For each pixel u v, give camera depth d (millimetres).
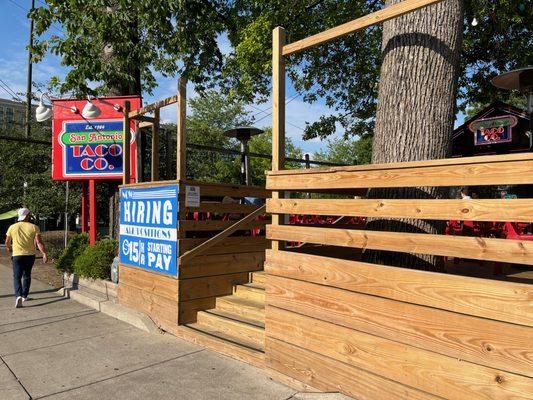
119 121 9523
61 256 9359
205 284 5941
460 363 2844
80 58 8844
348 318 3520
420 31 3945
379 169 3371
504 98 12586
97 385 4164
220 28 12039
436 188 3863
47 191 13758
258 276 6328
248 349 4648
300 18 11109
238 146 31219
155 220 6152
